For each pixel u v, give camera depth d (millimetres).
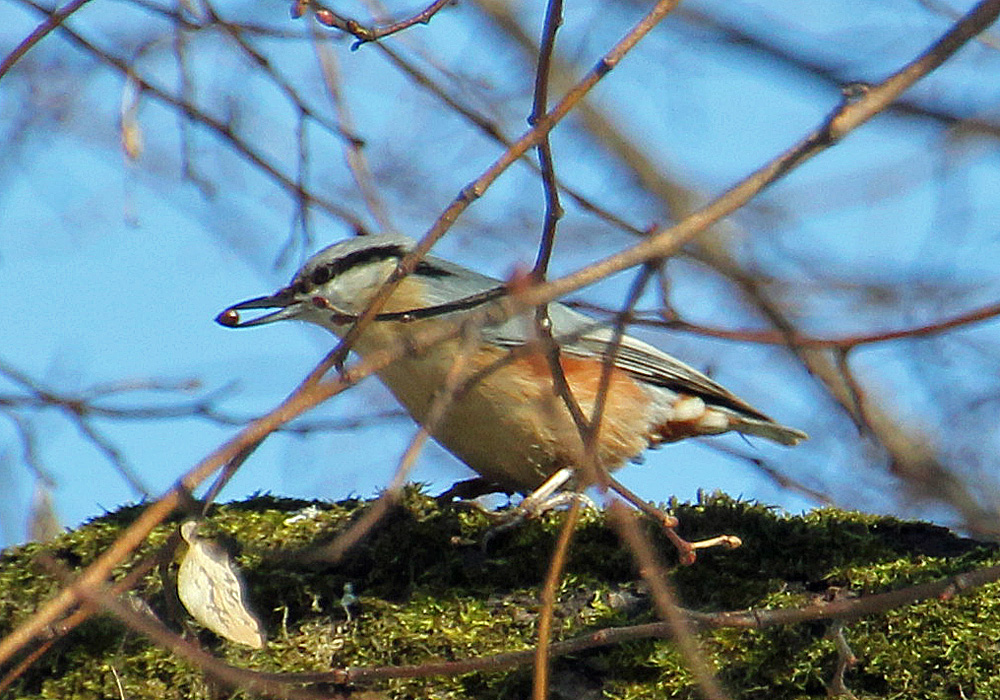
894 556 8703
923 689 7750
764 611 7008
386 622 8500
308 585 8711
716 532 8953
